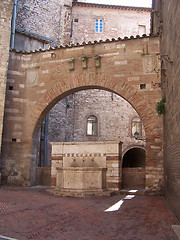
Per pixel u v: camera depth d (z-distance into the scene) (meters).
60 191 12.81
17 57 17.61
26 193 12.90
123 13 33.25
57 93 16.58
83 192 12.34
